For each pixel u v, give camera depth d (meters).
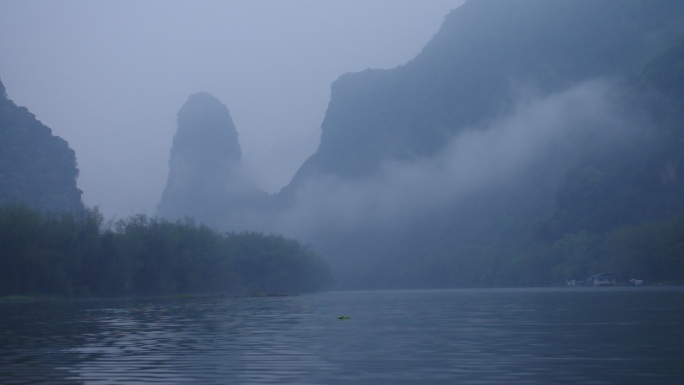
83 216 109.12
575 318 41.38
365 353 25.11
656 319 39.19
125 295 113.94
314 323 41.47
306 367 21.75
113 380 19.67
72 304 79.75
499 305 64.19
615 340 28.08
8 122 170.12
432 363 22.30
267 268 158.62
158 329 37.47
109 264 108.50
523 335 30.95
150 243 118.75
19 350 27.19
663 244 129.12
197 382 19.22
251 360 23.48
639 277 136.88
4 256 95.31
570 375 19.67
